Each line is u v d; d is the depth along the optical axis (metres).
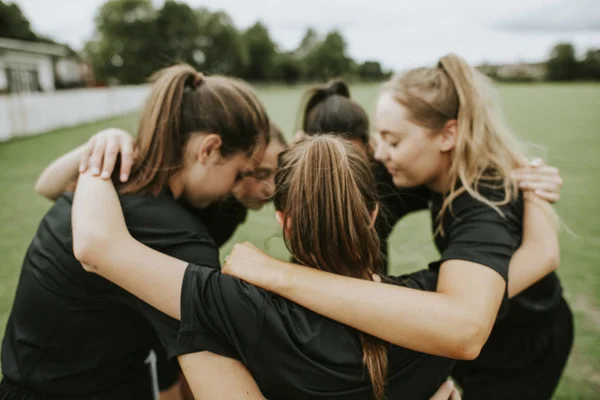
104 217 0.99
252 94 1.28
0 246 4.12
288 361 0.88
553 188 1.24
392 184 1.63
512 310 1.28
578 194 5.86
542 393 1.37
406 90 1.31
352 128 1.61
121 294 1.02
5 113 11.10
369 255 0.97
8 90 22.61
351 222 0.92
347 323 0.90
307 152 0.95
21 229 4.61
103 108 18.36
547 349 1.36
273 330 0.88
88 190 1.06
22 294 1.12
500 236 1.07
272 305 0.91
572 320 1.42
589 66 53.72
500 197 1.19
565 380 2.18
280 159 1.15
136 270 0.92
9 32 46.00
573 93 29.86
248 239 4.19
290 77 69.88
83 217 0.99
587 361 2.32
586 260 3.71
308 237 0.94
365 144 1.67
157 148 1.12
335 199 0.92
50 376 1.09
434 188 1.44
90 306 1.05
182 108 1.16
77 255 0.95
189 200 1.28
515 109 18.39
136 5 46.84
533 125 13.20
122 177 1.11
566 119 14.61
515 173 1.30
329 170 0.93
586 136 10.91
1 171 7.37
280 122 13.66
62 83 39.62
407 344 0.89
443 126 1.29
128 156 1.14
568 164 7.80
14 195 5.94
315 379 0.88
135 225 1.03
